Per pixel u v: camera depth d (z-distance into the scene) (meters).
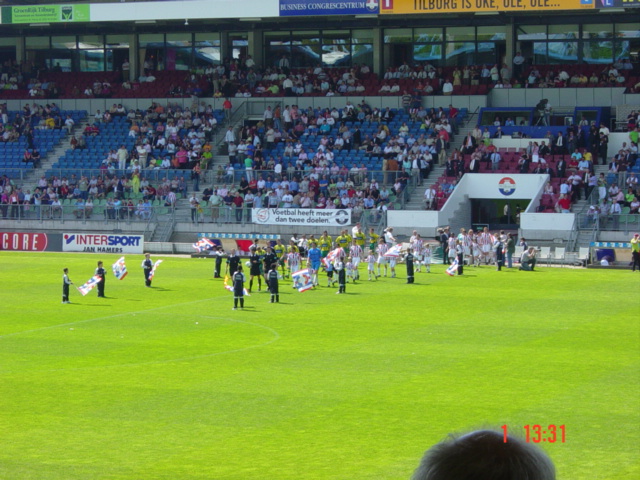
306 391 30.30
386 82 91.75
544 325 42.94
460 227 77.06
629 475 21.30
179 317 45.88
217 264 61.94
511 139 82.44
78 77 99.94
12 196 83.31
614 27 89.12
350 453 23.31
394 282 59.28
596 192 74.19
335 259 56.12
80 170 85.19
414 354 36.31
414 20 92.69
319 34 96.25
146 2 86.19
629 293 53.47
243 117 91.94
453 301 50.81
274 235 74.81
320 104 91.19
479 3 79.19
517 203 78.81
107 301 51.41
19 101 96.31
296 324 43.59
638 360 34.88
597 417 26.69
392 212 74.31
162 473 21.77
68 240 78.44
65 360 35.69
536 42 91.25
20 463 22.67
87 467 22.31
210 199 80.31
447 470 3.51
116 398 29.61
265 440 24.69
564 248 68.81
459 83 89.31
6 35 100.62
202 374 33.03
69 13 87.12
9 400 29.45
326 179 80.94
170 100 93.81
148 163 87.38
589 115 85.19
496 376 32.28
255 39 96.94
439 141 82.25
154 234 78.81
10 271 64.81
